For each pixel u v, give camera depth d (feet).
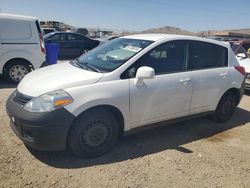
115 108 12.30
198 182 11.22
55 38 49.16
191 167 12.25
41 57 26.76
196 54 15.43
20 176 10.73
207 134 16.03
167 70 14.10
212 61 16.31
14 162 11.60
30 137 11.32
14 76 26.11
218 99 16.72
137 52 13.30
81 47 51.24
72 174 11.08
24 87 12.30
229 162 12.98
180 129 16.48
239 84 17.61
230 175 11.93
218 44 16.69
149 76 12.20
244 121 18.66
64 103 11.09
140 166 12.00
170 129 16.35
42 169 11.27
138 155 12.92
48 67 15.01
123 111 12.55
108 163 12.05
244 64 27.53
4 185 10.14
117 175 11.23
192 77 14.85
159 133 15.64
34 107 11.11
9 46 25.11
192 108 15.42
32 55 26.25
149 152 13.30
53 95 11.19
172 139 14.98
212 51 16.31
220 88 16.44
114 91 12.09
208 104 16.21
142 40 14.43
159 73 13.76
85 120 11.65
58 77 12.38
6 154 12.16
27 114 11.04
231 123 18.12
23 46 25.67
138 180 11.00
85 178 10.88
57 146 11.25
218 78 16.19
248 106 22.67
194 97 15.21
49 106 11.01
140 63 13.16
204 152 13.76
